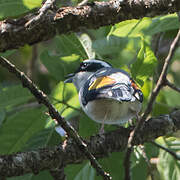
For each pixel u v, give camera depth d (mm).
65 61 10688
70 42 10867
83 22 7797
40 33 7664
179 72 14781
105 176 7695
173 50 6633
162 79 6723
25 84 7766
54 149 8633
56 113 7777
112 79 10016
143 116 6855
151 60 9836
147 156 10148
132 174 9891
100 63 13312
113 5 7906
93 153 8984
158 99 12094
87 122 10492
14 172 8273
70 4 9023
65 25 7738
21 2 7586
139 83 10102
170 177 10062
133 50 12094
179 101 12328
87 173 9953
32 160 8406
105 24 7988
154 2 8023
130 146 6852
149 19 10227
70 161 8711
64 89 9781
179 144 10305
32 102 13367
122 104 10078
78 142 7738
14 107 12164
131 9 7961
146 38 11516
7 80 15125
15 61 16078
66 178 9852
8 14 7652
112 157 9914
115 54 12570
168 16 10273
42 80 14742
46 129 10352
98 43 11281
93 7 7832
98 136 9172
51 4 7289
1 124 10258
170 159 10156
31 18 7691
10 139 9852
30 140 10273
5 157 8312
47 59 10641
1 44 7652
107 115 10406
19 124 9758
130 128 9398
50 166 8570
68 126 7727
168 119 9633
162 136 10367
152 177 9547
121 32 10750
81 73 13266
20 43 7711
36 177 9852
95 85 10086
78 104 10414
